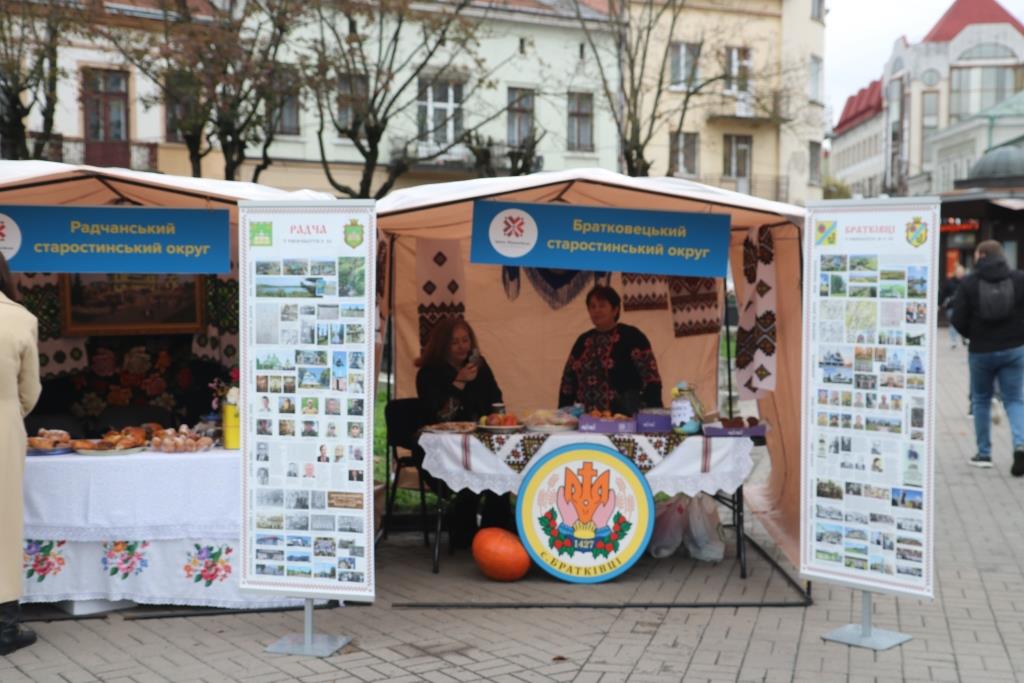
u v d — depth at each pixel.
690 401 6.48
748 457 6.32
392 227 7.41
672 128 36.78
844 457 5.19
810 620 5.59
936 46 75.69
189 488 5.67
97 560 5.68
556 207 5.92
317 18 20.83
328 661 4.96
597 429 6.41
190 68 17.16
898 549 5.04
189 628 5.48
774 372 6.61
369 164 19.61
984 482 9.40
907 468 5.00
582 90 32.38
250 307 5.18
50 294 8.16
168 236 5.77
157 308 8.48
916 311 4.98
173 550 5.70
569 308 8.69
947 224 28.75
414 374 8.58
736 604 5.86
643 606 5.84
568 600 5.97
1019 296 9.58
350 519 5.10
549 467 6.32
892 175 79.75
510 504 7.24
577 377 7.88
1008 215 26.91
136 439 5.91
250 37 20.91
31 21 17.34
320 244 5.11
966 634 5.34
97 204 6.70
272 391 5.16
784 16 37.84
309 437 5.13
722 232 5.90
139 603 5.74
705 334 8.73
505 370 8.67
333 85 18.88
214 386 6.60
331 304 5.11
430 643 5.22
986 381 9.93
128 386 8.45
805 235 5.27
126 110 26.59
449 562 6.92
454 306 8.59
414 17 19.53
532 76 31.83
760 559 6.94
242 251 5.17
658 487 6.32
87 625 5.53
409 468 8.19
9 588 5.02
